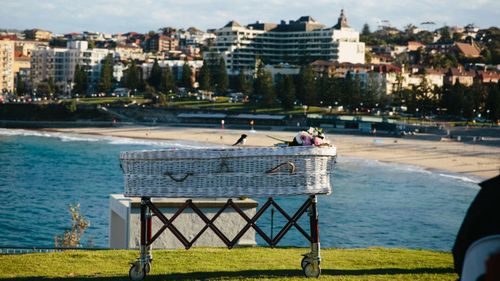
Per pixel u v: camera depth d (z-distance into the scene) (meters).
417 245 68.75
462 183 133.25
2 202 97.25
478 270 6.39
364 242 69.75
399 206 98.38
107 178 134.88
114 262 19.72
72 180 130.25
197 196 15.08
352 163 170.50
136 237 24.98
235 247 24.38
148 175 15.28
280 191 14.95
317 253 16.64
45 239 69.00
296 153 14.87
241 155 14.91
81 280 16.73
